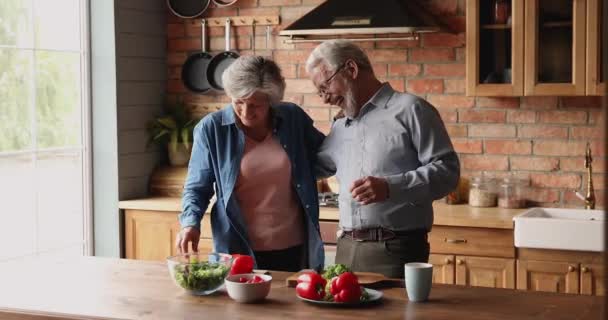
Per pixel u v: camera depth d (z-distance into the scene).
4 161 4.62
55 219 4.99
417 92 5.01
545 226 4.17
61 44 4.99
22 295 2.85
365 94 3.29
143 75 5.35
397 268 3.20
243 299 2.70
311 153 3.54
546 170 4.79
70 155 5.08
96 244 5.25
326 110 5.22
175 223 5.06
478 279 4.39
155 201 5.12
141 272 3.18
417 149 3.19
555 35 4.42
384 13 4.67
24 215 4.77
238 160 3.33
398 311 2.58
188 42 5.52
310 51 5.23
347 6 4.77
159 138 5.47
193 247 3.25
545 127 4.78
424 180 3.05
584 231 4.10
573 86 4.39
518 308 2.60
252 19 5.34
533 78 4.45
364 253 3.25
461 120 4.94
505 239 4.32
